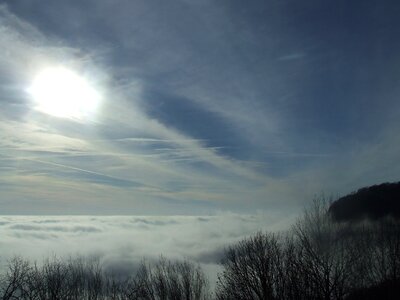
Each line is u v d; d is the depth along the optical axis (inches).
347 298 1610.5
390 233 1894.7
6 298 1852.9
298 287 1640.0
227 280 1892.2
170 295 2108.8
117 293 2210.9
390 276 1690.5
